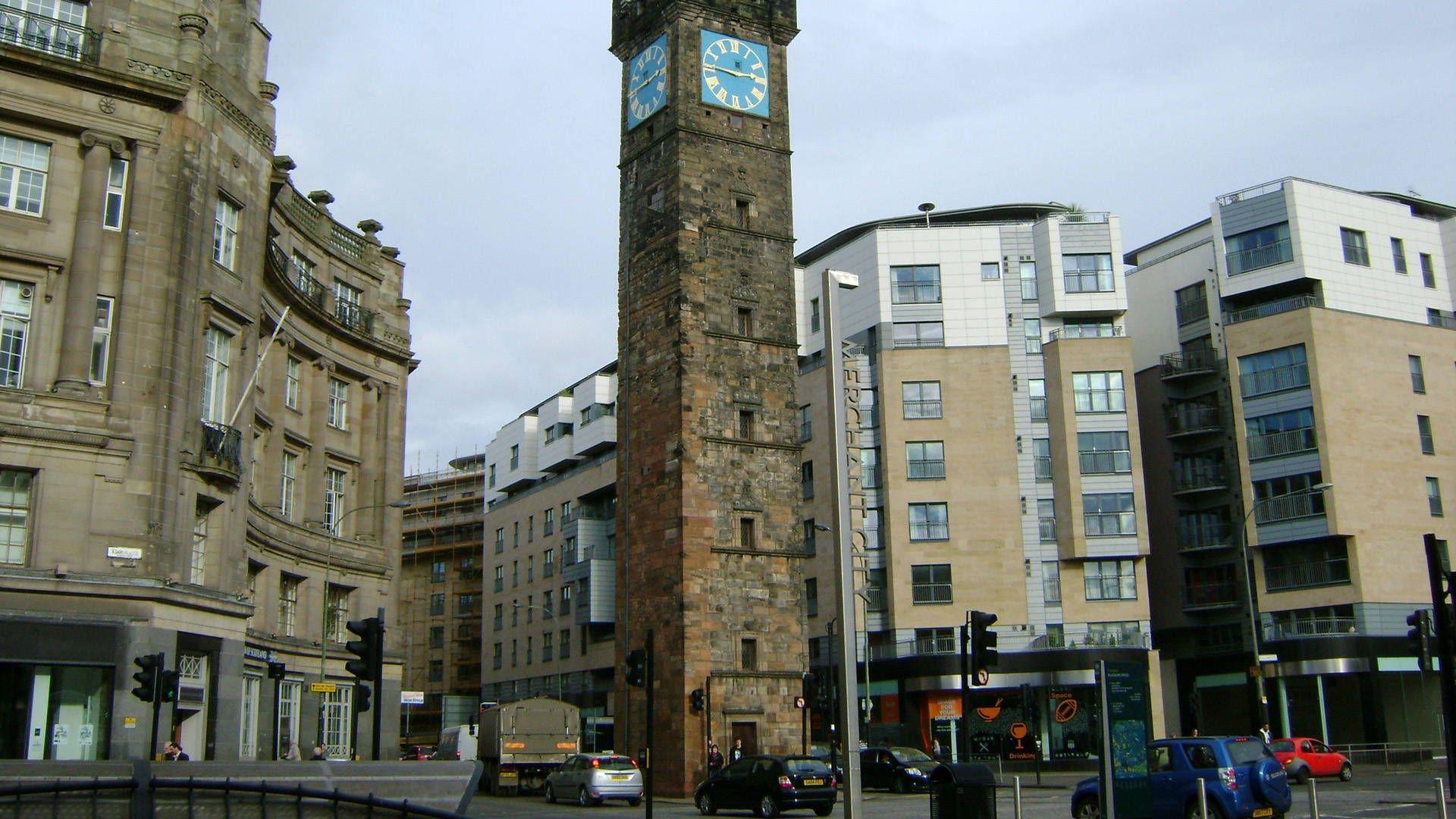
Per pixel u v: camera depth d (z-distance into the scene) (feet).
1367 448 229.04
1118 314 248.93
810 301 271.28
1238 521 244.22
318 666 172.45
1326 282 238.07
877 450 247.50
